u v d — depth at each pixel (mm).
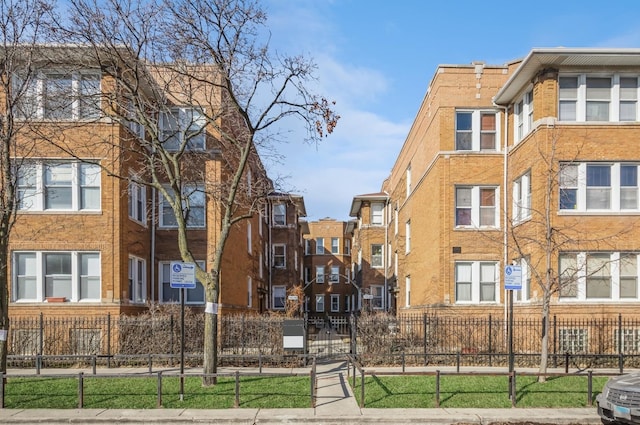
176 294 19594
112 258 16750
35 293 16672
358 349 16375
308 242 51688
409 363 15500
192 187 18984
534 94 17047
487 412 9289
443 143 19875
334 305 50531
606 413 8555
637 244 16266
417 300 24078
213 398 10266
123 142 17172
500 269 19422
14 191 11836
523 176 18125
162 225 19812
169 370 13969
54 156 16594
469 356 15680
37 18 14430
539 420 8945
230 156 19156
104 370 14133
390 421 8906
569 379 12375
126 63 12344
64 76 14430
